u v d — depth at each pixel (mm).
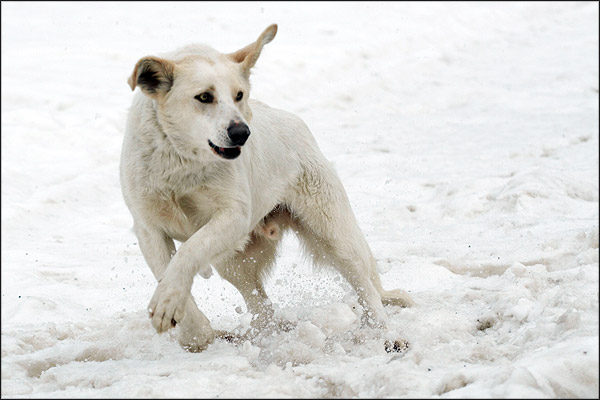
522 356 6469
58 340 8445
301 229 9414
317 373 6434
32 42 25875
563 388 5562
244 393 5895
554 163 16406
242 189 7867
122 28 28500
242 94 7852
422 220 13609
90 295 10227
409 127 20547
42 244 12375
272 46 26094
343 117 21469
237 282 9188
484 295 9359
